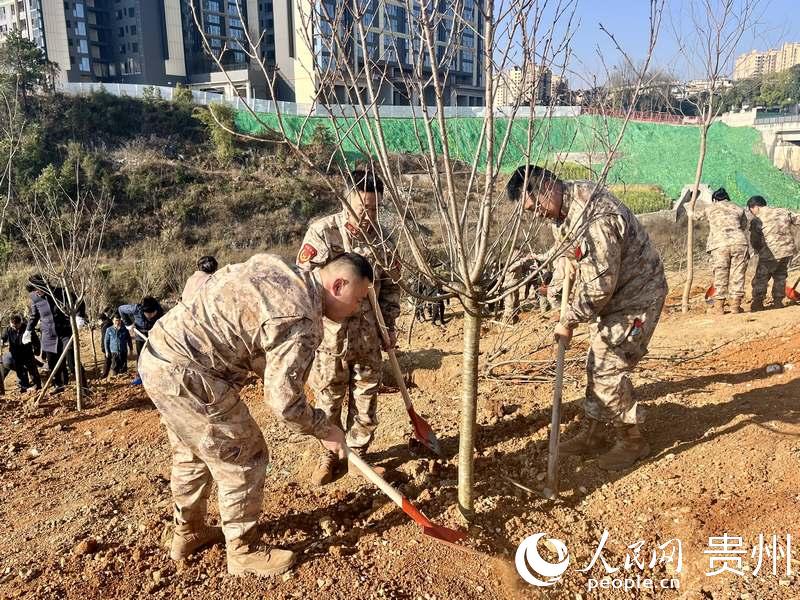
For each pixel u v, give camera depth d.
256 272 2.43
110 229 22.39
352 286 2.51
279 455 4.05
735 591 2.49
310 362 2.43
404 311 10.90
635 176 24.91
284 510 3.27
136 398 6.07
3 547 3.19
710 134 32.03
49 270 6.55
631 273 3.24
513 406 4.56
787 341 5.24
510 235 2.66
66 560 2.96
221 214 24.73
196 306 2.44
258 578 2.71
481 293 2.57
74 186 23.05
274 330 2.34
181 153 27.30
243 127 28.34
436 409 4.69
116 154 26.08
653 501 3.16
